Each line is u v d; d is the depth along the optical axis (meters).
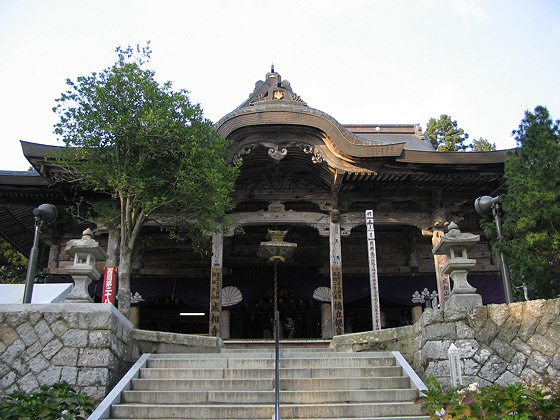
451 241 11.61
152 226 24.36
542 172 13.35
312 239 26.75
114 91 15.21
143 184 14.88
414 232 25.89
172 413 9.37
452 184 22.50
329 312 25.19
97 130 15.02
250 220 22.75
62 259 24.09
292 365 11.71
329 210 23.30
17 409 7.88
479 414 7.09
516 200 13.55
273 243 20.97
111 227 18.06
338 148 21.02
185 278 25.64
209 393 10.05
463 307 11.02
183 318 28.22
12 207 23.14
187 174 15.83
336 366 11.75
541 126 14.26
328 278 25.72
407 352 12.56
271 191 23.59
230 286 25.56
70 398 8.62
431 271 25.61
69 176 19.95
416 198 23.39
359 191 23.41
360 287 25.42
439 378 10.71
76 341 10.43
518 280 15.95
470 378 10.43
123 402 9.93
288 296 27.89
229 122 21.06
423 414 9.41
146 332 12.62
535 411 7.27
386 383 10.71
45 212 15.09
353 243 26.33
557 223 12.97
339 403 9.92
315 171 23.06
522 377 9.98
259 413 9.39
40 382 10.13
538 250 13.06
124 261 15.15
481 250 24.80
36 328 10.52
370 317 27.98
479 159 21.28
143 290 25.23
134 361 12.07
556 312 10.00
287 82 26.17
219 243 21.95
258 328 27.91
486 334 10.63
